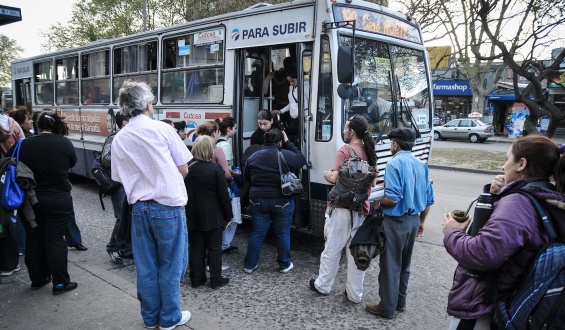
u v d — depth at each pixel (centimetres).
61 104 1093
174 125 640
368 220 384
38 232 421
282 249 495
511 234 189
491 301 204
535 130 1348
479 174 1443
